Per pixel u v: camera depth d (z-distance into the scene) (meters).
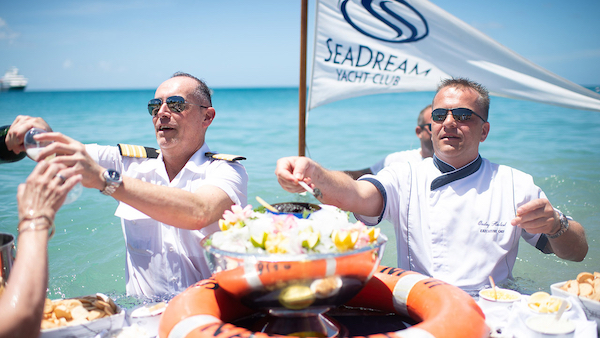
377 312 1.75
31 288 1.25
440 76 4.26
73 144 1.65
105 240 4.03
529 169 7.76
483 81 4.27
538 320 1.51
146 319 1.62
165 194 1.92
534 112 23.17
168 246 2.34
